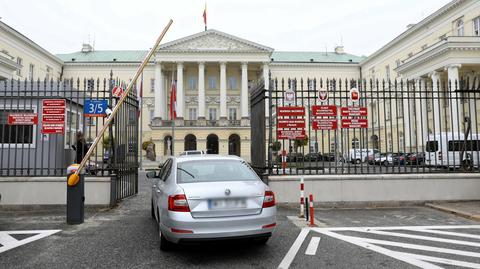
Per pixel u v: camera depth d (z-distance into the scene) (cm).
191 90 5853
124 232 690
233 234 493
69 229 715
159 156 4997
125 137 1077
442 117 2673
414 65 3167
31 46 4550
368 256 539
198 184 524
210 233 486
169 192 525
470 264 503
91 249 575
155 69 5441
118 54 6284
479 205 928
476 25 3259
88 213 886
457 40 2761
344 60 6259
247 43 5462
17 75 4169
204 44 5444
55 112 942
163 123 5109
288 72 5775
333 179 963
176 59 5369
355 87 997
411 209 932
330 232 689
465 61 2758
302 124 972
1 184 921
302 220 800
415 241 625
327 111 978
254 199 516
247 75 5775
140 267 490
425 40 4006
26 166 1099
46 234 675
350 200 962
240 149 5112
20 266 495
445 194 978
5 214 875
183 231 483
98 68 5675
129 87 808
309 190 962
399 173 980
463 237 653
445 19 3656
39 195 926
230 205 502
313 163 2455
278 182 961
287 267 489
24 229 716
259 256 537
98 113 970
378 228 724
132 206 983
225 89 5444
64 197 929
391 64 4784
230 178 564
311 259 523
